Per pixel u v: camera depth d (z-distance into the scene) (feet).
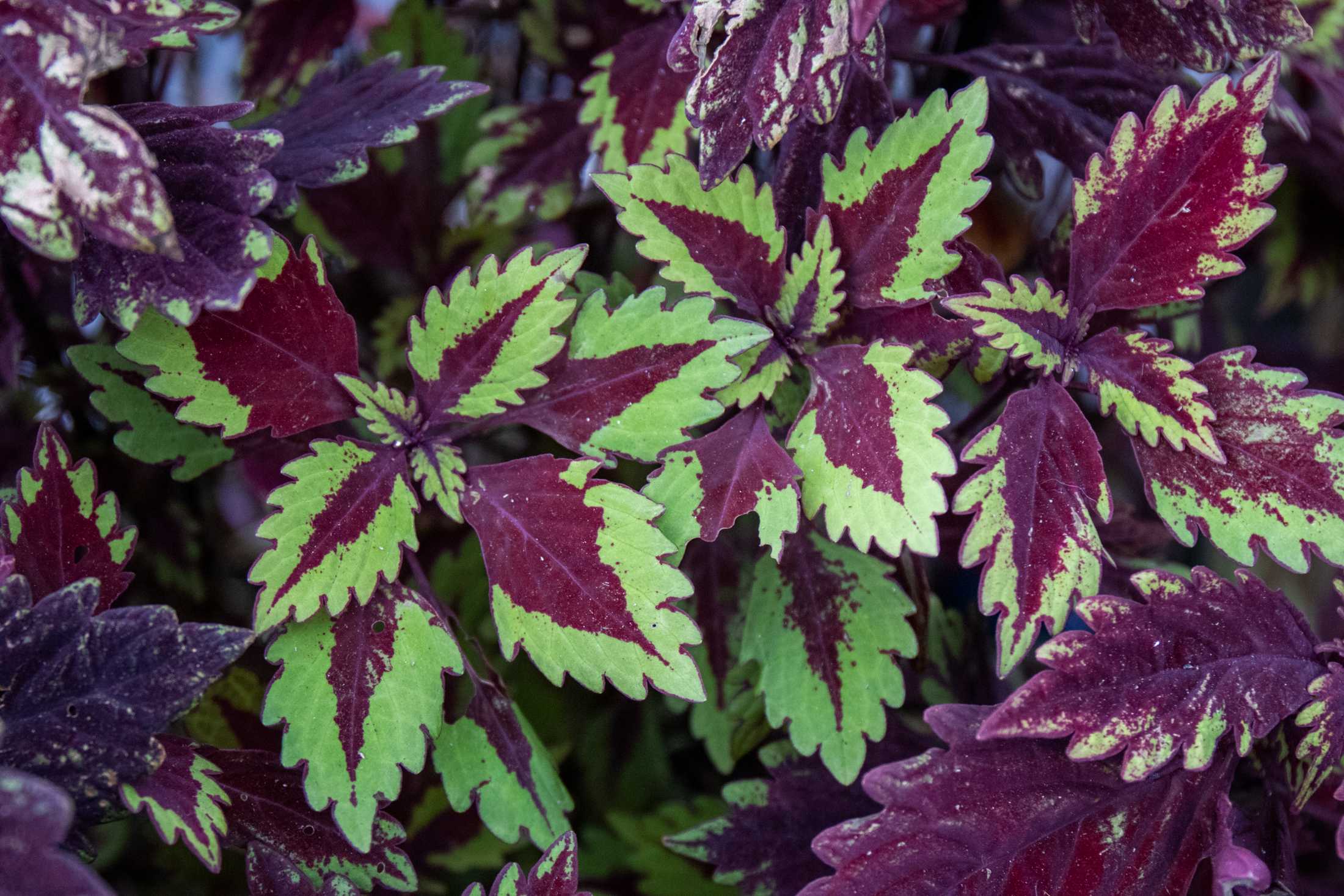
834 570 2.23
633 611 2.08
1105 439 2.63
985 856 2.07
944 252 2.12
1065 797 2.09
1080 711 2.05
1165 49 2.23
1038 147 2.32
